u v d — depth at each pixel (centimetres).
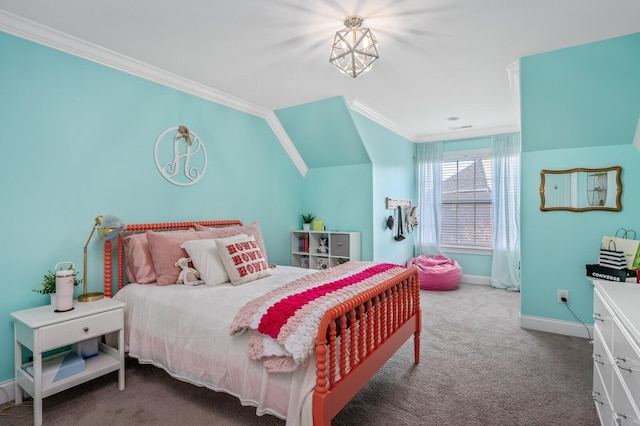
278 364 154
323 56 263
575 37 234
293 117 407
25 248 218
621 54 241
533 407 199
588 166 303
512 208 493
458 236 548
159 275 246
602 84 262
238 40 238
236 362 175
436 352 277
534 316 327
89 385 227
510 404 203
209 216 339
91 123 251
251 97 362
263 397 161
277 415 157
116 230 239
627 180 288
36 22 214
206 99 337
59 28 222
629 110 269
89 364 216
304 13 204
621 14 206
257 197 397
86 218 248
